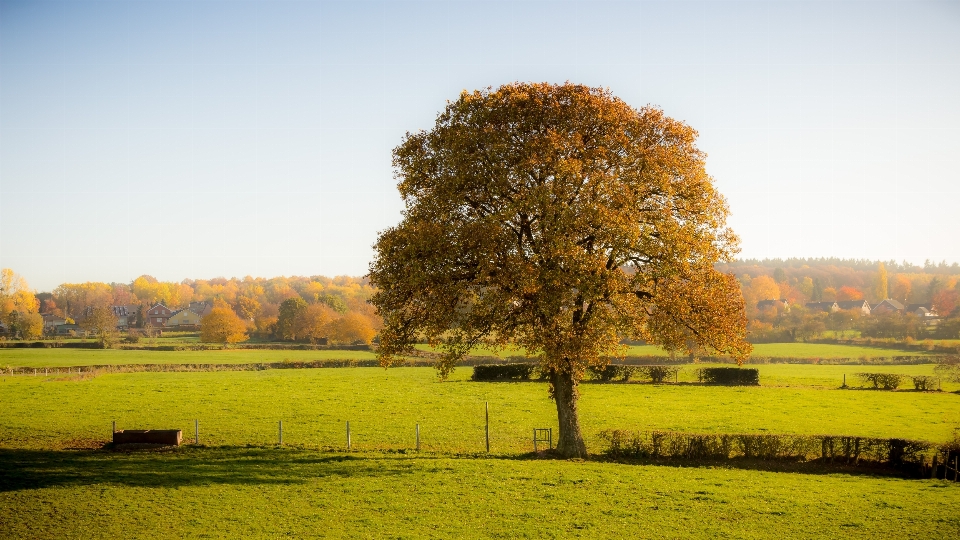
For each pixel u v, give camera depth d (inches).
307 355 4488.2
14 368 3314.5
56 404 2143.2
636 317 1277.1
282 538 903.7
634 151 1264.8
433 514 1001.5
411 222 1323.8
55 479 1184.2
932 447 1256.2
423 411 2017.7
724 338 1284.4
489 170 1280.8
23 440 1588.3
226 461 1350.9
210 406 2114.9
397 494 1100.5
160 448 1487.5
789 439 1343.5
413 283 1226.6
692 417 1899.6
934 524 949.2
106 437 1632.6
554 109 1274.6
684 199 1326.3
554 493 1101.7
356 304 7485.2
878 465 1293.1
